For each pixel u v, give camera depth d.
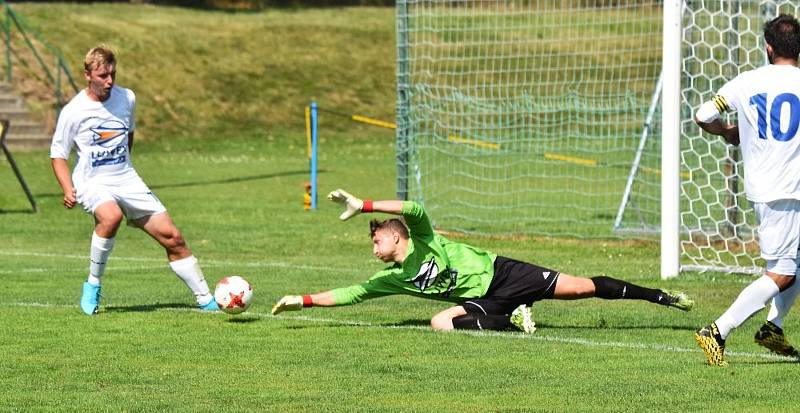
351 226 53.06
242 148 100.12
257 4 148.50
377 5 158.75
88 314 28.67
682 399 19.42
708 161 55.94
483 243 47.12
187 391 20.23
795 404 19.06
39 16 117.06
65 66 100.69
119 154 28.42
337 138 107.50
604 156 87.12
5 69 102.38
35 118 97.56
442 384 20.72
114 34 117.25
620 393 19.89
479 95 105.00
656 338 25.47
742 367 22.08
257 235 49.47
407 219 25.08
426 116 60.09
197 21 130.25
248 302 27.70
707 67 47.22
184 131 104.56
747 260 41.31
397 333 26.00
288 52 124.75
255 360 23.00
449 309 26.78
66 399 19.64
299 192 69.62
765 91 21.12
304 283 35.41
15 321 27.64
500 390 20.20
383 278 26.17
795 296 22.08
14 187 69.50
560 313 29.08
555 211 61.56
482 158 86.12
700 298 31.98
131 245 45.66
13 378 21.36
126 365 22.55
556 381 20.88
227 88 113.94
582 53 60.59
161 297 32.19
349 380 21.08
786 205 21.11
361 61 126.25
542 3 113.81
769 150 21.09
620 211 50.34
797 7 39.84
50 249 44.47
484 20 107.75
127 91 28.70
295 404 19.20
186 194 67.56
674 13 35.84
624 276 36.91
